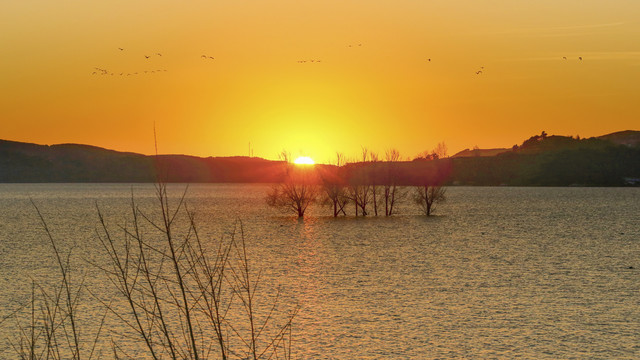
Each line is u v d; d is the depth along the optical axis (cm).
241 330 2795
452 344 2598
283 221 9612
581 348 2534
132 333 2736
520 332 2791
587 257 5384
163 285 3697
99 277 4116
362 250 5878
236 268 4578
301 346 2575
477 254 5591
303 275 4331
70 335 2714
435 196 10856
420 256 5453
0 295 3572
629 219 10119
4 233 7825
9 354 2436
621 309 3231
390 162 10662
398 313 3150
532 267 4772
